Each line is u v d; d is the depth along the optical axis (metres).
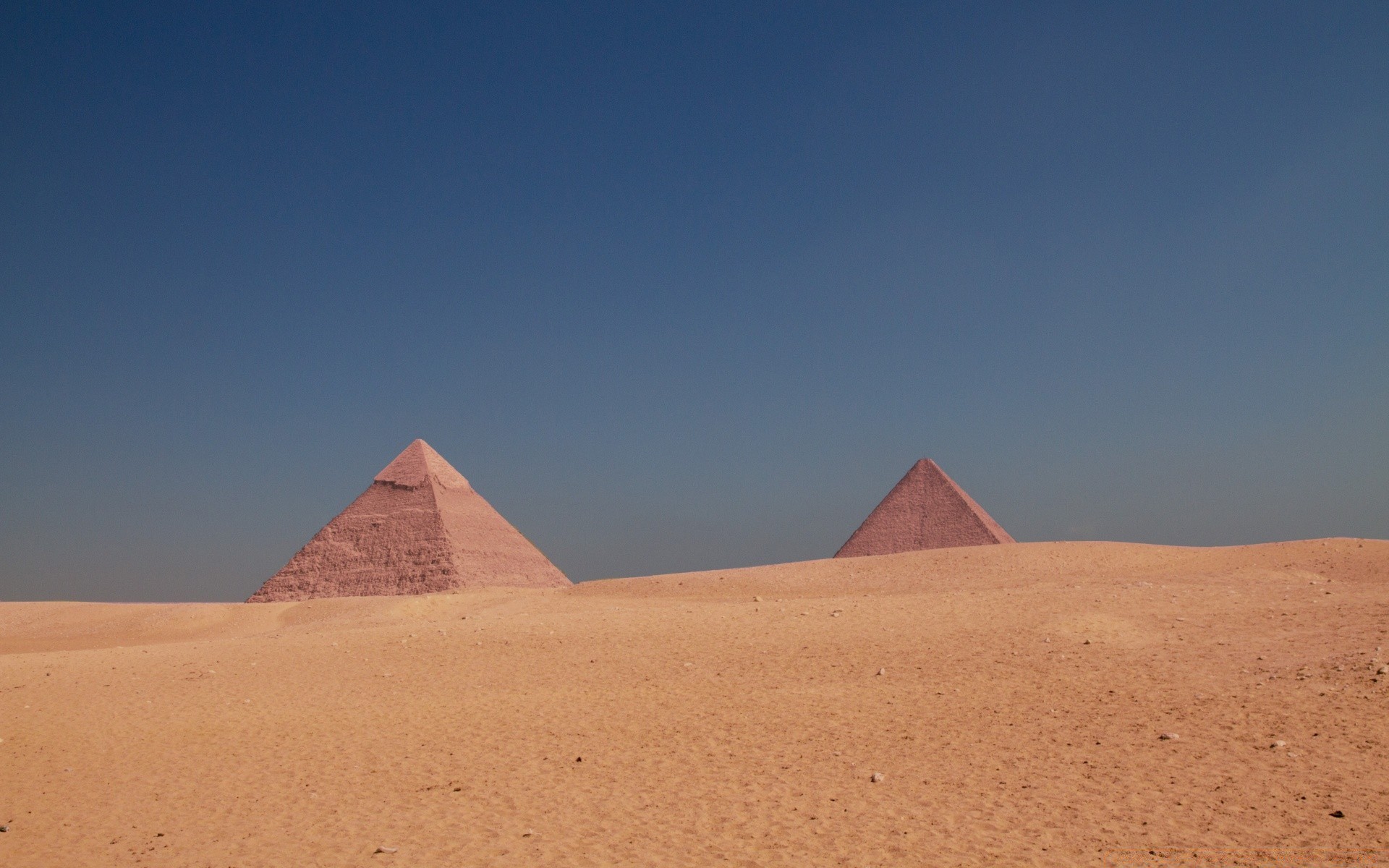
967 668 20.64
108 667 28.55
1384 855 9.99
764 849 11.70
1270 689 16.64
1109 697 17.39
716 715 18.61
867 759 15.27
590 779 15.23
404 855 12.32
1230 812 11.66
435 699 21.61
